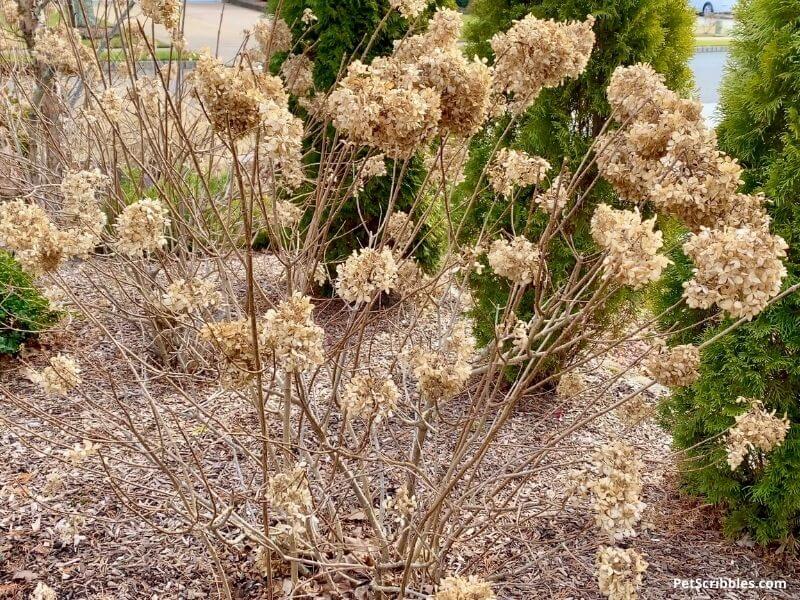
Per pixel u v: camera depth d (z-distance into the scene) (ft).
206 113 5.15
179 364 13.21
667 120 5.87
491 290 13.29
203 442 10.66
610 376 14.53
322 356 5.22
